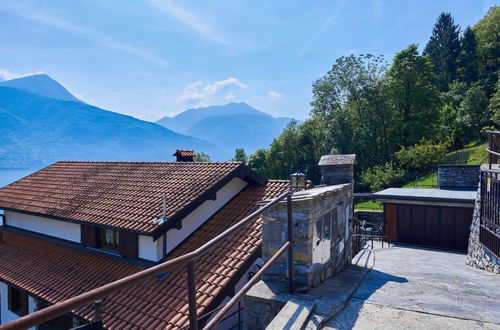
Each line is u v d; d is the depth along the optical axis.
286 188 11.86
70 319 9.48
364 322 3.55
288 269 4.03
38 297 9.50
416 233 14.62
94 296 1.32
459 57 55.66
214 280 7.80
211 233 10.02
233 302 2.40
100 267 9.91
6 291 12.52
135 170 13.98
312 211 4.31
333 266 5.49
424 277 6.21
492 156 9.15
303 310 3.46
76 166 16.59
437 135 36.50
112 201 11.31
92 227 10.89
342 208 6.17
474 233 9.58
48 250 11.72
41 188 14.61
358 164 38.28
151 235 8.73
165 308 7.41
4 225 14.70
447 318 3.72
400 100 37.34
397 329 3.41
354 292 4.51
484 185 8.47
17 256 11.85
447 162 28.64
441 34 61.00
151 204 10.27
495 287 5.57
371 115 40.75
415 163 29.52
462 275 6.84
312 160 42.84
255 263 8.84
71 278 9.75
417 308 3.99
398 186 28.67
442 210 14.05
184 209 9.47
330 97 44.34
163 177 12.37
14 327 1.03
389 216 15.46
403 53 37.59
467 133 36.88
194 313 2.01
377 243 15.37
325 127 42.22
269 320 3.81
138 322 7.18
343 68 41.78
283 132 45.78
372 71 40.91
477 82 46.97
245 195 11.98
